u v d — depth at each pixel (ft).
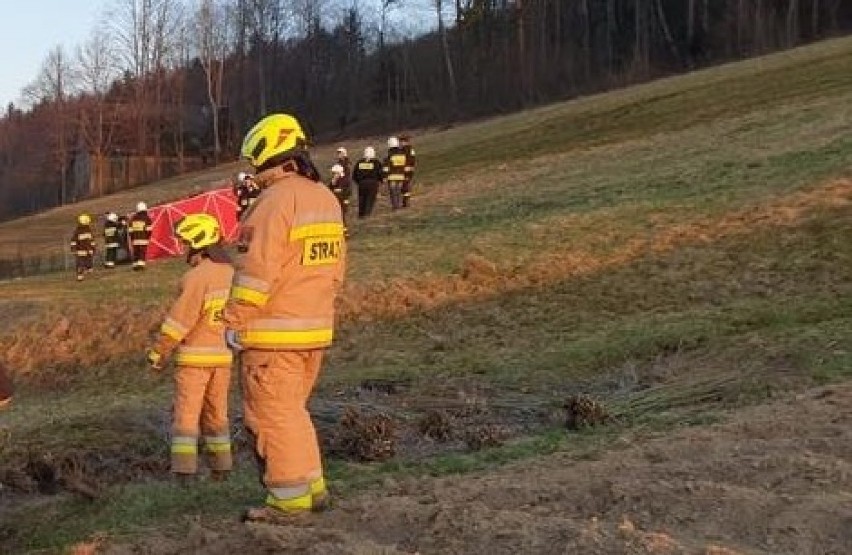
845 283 46.68
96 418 36.68
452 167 132.36
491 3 263.49
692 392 31.83
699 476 21.20
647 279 53.47
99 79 281.74
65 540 23.17
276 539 18.70
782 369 32.63
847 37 178.91
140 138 272.92
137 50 283.18
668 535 18.11
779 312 42.45
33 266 125.49
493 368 41.04
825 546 17.49
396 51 291.99
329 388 40.06
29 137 311.06
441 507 19.85
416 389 38.52
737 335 39.47
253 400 19.65
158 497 25.53
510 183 100.68
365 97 290.97
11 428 38.01
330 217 19.48
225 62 303.07
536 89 232.94
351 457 28.84
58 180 284.82
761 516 18.62
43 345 61.67
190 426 27.30
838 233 53.57
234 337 19.33
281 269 18.98
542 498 20.66
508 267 58.70
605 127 132.05
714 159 84.33
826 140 79.77
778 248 53.72
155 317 61.67
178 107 281.33
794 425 24.27
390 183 94.89
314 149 237.86
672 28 233.76
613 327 46.39
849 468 20.70
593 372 38.32
